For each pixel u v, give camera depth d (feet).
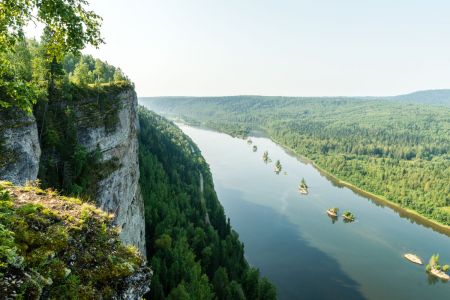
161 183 303.07
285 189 509.35
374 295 257.55
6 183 56.29
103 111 169.99
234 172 599.98
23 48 151.84
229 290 190.60
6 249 37.42
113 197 167.43
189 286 176.45
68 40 48.29
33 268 38.73
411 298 256.11
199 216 296.30
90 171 150.61
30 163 111.34
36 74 140.05
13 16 44.68
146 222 253.24
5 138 102.22
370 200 502.38
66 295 39.09
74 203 53.72
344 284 269.03
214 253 235.20
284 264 292.40
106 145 168.76
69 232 45.75
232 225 364.17
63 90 146.72
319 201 466.29
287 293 253.65
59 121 142.20
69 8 45.91
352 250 324.80
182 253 214.48
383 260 310.04
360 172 638.53
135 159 221.05
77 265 42.86
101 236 48.65
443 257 326.65
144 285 46.78
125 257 47.78
